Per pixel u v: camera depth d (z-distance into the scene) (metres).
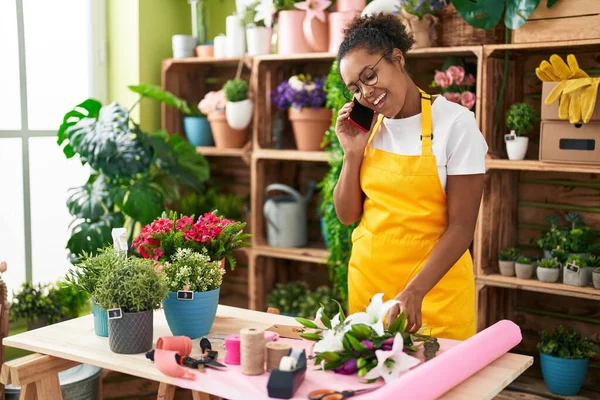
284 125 4.55
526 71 3.90
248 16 4.28
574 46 3.60
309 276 4.67
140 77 4.52
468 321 2.50
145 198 3.95
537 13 3.45
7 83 4.01
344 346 1.92
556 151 3.44
